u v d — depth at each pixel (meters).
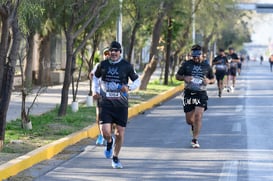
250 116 33.12
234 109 37.38
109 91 17.50
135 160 19.47
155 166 18.44
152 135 25.47
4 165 16.67
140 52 87.06
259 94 51.06
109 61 17.56
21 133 22.86
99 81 17.97
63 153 20.72
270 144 22.83
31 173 17.19
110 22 34.44
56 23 31.25
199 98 21.58
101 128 17.75
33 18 23.50
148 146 22.38
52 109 32.47
